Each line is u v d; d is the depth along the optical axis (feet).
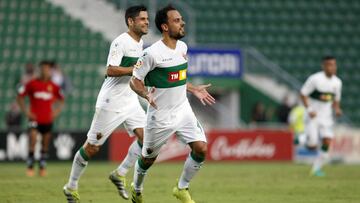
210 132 265.13
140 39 111.75
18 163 249.34
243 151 266.98
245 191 137.08
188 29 331.77
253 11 377.50
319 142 208.23
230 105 307.37
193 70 285.84
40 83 190.70
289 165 246.47
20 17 355.15
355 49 375.66
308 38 375.45
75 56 341.62
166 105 96.63
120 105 109.91
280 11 380.99
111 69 106.52
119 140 256.52
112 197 123.13
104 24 350.64
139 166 101.71
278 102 313.53
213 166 238.07
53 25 351.87
